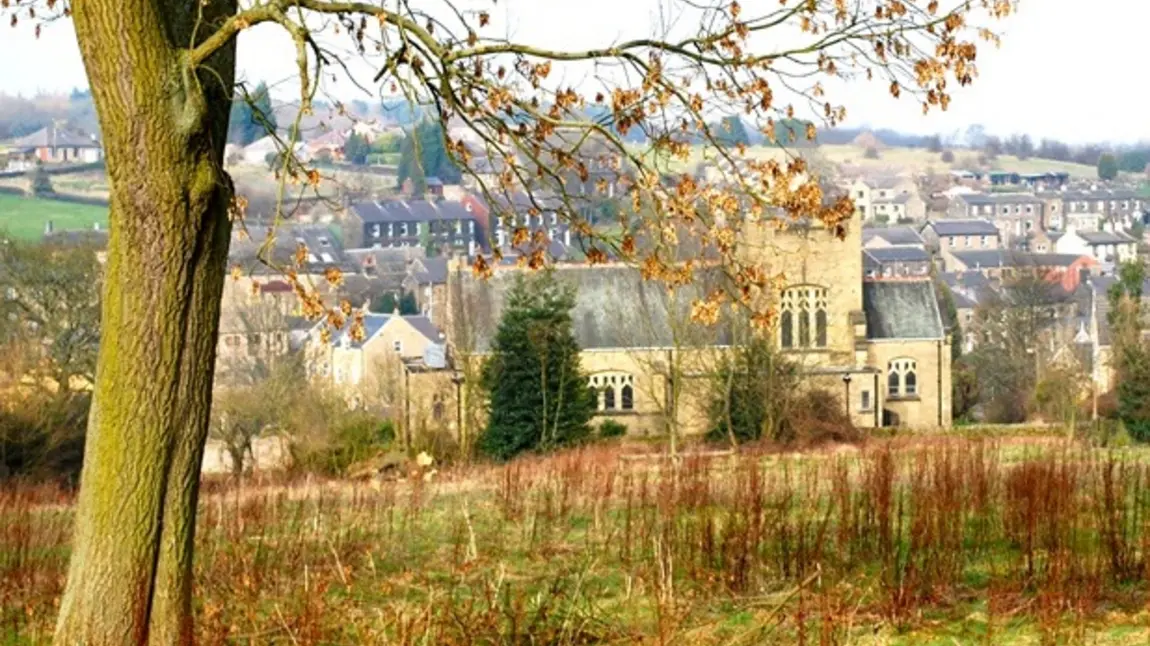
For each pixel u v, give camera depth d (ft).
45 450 170.40
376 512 93.20
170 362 44.21
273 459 191.83
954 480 85.30
